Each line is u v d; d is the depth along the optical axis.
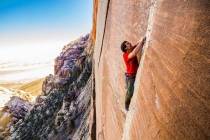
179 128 4.07
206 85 3.58
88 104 51.84
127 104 8.77
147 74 6.48
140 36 9.71
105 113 17.41
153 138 5.15
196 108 3.69
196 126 3.63
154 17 7.16
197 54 3.93
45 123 71.25
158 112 5.09
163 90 4.98
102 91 20.05
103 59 21.16
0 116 100.00
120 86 12.04
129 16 11.98
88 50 72.06
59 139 58.00
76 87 65.25
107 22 20.41
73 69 73.81
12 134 81.44
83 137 42.81
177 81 4.39
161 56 5.48
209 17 3.83
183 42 4.43
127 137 7.96
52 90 77.56
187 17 4.48
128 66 8.15
